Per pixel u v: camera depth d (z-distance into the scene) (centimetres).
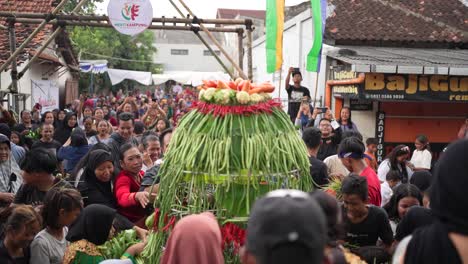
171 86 4238
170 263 254
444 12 1442
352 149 488
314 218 148
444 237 204
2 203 478
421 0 1484
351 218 393
